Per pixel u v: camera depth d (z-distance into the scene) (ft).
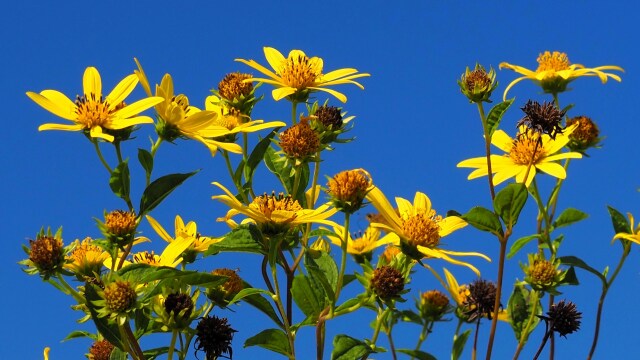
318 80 2.73
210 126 2.60
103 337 2.47
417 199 2.64
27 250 2.41
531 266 2.72
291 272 2.57
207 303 2.54
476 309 2.78
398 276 2.42
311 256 2.49
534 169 2.71
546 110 2.60
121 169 2.42
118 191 2.43
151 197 2.43
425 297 2.94
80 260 2.57
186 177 2.43
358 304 2.42
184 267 2.59
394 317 2.94
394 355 2.87
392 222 2.53
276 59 2.78
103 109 2.46
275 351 2.46
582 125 2.89
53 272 2.40
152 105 2.46
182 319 2.37
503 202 2.52
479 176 2.73
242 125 2.60
